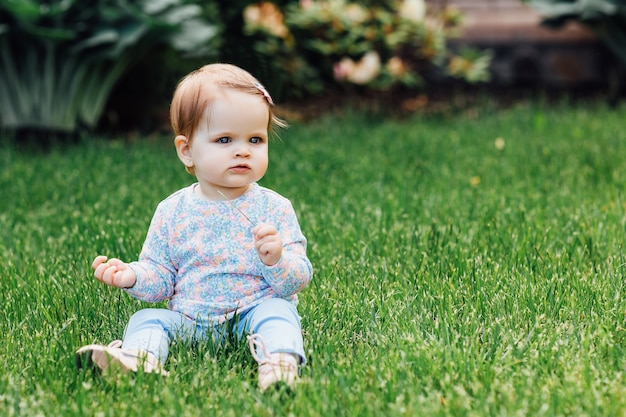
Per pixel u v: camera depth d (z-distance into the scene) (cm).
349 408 199
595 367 222
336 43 782
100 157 584
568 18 766
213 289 242
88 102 660
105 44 615
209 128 236
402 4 805
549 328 252
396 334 246
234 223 243
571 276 294
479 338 248
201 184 247
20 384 220
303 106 805
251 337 222
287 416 198
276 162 553
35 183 505
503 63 899
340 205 423
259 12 728
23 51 637
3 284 312
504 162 538
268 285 242
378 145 621
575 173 495
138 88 732
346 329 259
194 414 200
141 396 207
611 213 383
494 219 373
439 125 718
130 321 242
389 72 779
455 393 204
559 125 685
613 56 873
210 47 673
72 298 284
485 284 289
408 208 416
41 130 648
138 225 387
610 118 710
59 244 366
